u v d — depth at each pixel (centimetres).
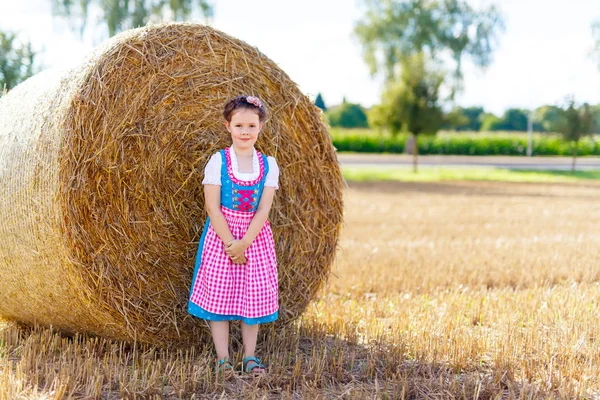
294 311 446
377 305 514
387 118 2655
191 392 332
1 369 360
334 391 338
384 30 3000
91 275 364
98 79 367
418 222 1123
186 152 396
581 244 858
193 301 373
